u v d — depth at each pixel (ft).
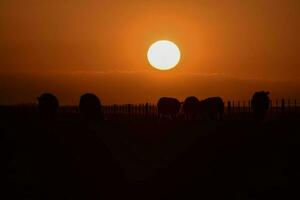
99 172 481.87
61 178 458.09
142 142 604.49
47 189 428.97
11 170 461.78
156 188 439.22
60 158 509.76
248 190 420.77
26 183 436.35
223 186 433.48
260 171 468.34
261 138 594.24
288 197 401.90
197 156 538.47
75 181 453.58
